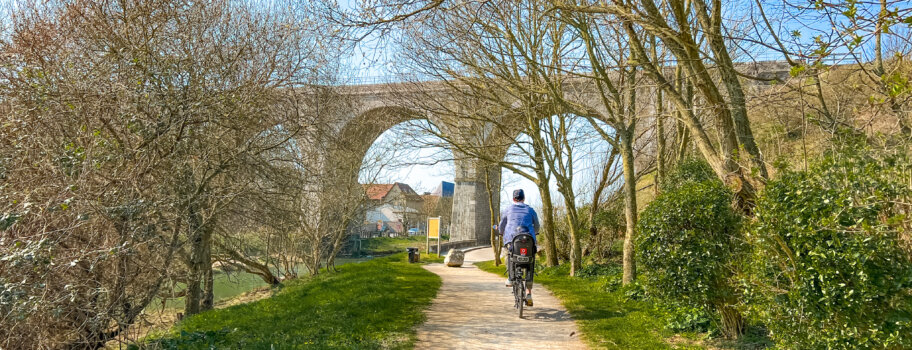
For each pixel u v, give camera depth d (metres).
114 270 6.01
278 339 7.50
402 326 7.94
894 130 5.68
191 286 11.71
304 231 19.33
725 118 7.76
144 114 7.86
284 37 10.98
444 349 6.68
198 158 9.27
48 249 4.65
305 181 13.08
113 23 9.12
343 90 15.12
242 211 11.74
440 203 74.50
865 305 4.28
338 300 10.99
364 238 55.44
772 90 7.28
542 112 15.90
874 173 4.48
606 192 22.00
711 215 6.43
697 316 7.32
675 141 17.88
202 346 7.25
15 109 6.75
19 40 8.12
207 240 11.55
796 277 4.66
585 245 20.92
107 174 6.76
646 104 15.39
